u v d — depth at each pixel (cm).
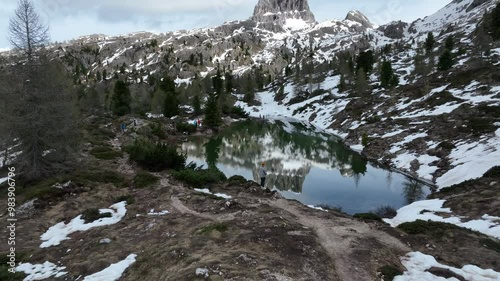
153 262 1159
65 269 1255
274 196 2200
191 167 3406
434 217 1938
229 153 5262
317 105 10175
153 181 2580
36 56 2494
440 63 7962
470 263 1209
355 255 1200
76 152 2967
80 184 2409
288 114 11112
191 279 923
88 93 9869
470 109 4384
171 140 6003
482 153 3017
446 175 3033
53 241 1583
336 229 1501
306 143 6106
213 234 1341
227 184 2580
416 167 3566
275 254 1141
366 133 5488
